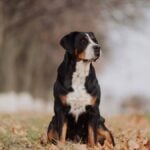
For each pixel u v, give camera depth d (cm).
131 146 1113
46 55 4581
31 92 4853
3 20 3111
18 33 3759
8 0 2894
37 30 3756
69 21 3606
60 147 1055
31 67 4572
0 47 3728
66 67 1067
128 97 3691
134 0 2933
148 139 1215
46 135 1155
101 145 1112
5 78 4225
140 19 3075
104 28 3800
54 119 1091
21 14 3094
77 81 1064
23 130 1282
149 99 3753
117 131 1330
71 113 1076
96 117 1082
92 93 1070
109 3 2958
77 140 1112
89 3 2989
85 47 1059
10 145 1111
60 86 1070
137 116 1853
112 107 3916
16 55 4278
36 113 2019
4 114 1748
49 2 3006
